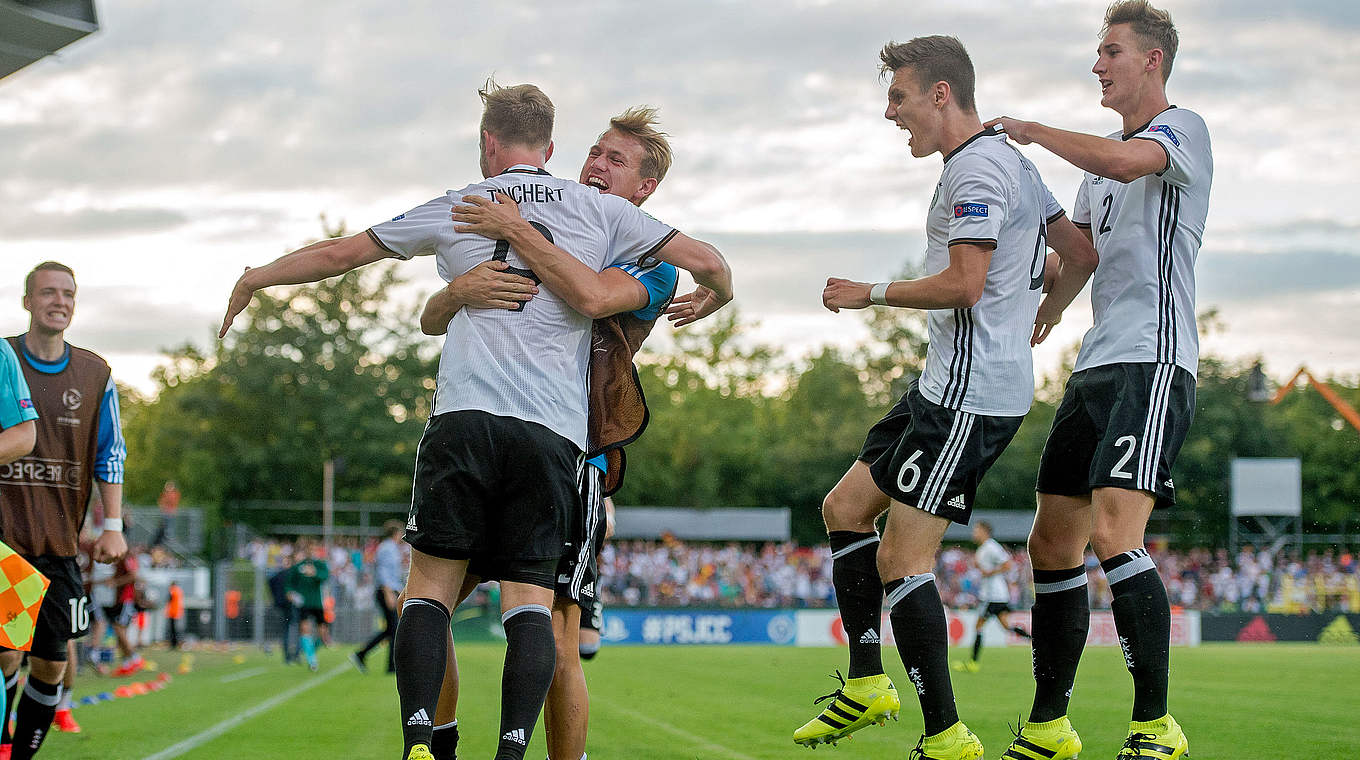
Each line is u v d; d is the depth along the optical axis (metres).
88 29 3.94
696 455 60.62
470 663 16.56
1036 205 4.26
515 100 4.09
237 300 3.84
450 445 3.66
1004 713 8.70
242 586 25.70
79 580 5.71
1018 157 4.28
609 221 4.01
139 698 10.53
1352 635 27.64
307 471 61.59
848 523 4.44
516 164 4.05
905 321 67.12
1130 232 4.24
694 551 40.34
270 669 16.11
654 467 60.16
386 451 61.06
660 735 7.21
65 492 5.62
